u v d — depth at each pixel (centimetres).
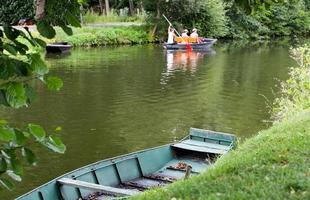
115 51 3334
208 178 534
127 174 990
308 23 5338
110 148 1316
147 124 1558
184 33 3653
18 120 1531
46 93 1908
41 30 273
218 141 1215
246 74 2541
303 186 459
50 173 1097
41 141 258
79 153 1257
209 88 2155
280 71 2652
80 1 285
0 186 272
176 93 2034
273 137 745
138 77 2364
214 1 4316
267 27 4950
